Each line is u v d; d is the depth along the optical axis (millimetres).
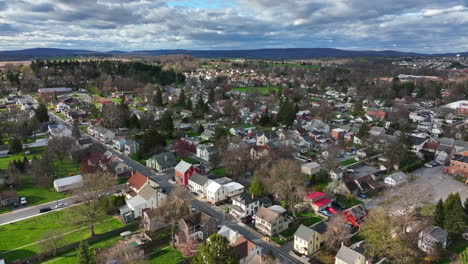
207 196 89000
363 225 69750
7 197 84500
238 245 60562
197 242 68750
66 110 184375
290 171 91438
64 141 114938
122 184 98312
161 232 72312
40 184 95438
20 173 99625
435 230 67125
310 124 165125
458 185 99688
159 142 125438
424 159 121500
